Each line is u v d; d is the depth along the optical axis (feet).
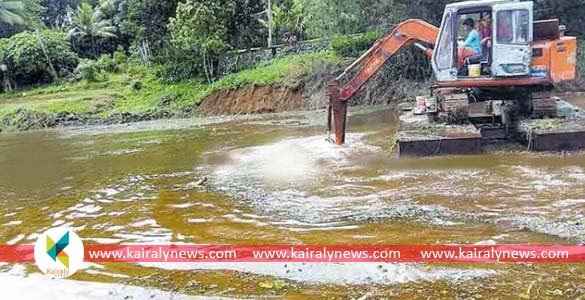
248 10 93.76
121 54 116.26
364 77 33.37
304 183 24.18
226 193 23.43
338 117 34.01
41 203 24.18
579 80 60.95
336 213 19.17
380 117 51.13
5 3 111.86
